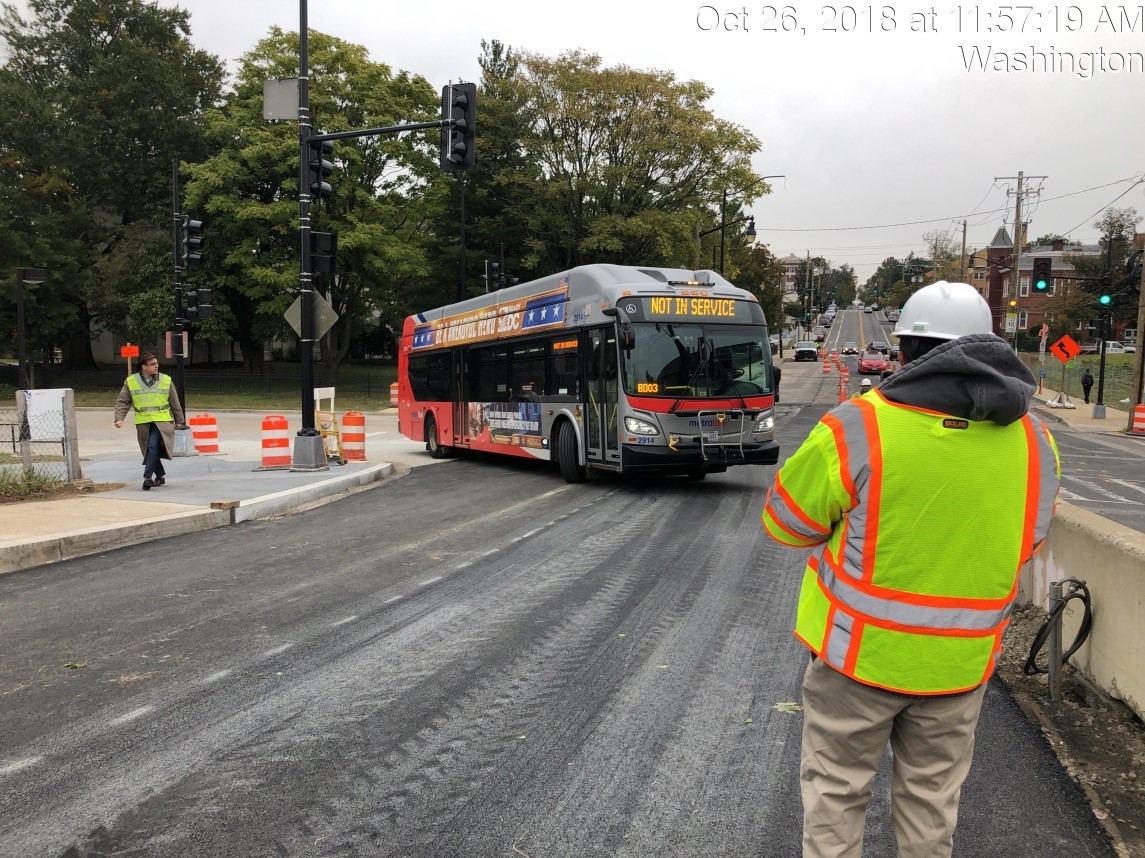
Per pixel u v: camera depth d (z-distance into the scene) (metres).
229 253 41.31
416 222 44.12
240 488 12.77
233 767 3.84
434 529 9.93
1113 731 4.04
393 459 19.06
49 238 44.09
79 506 10.90
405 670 5.10
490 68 44.66
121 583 7.47
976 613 2.20
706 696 4.62
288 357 67.88
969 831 3.21
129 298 44.59
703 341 12.51
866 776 2.37
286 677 5.00
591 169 38.00
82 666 5.25
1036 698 4.53
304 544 9.18
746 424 12.64
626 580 7.27
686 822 3.32
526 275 46.25
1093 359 65.06
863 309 199.50
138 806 3.49
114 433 27.84
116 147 45.59
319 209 39.56
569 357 13.82
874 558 2.21
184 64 48.19
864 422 2.19
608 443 12.74
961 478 2.13
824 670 2.37
